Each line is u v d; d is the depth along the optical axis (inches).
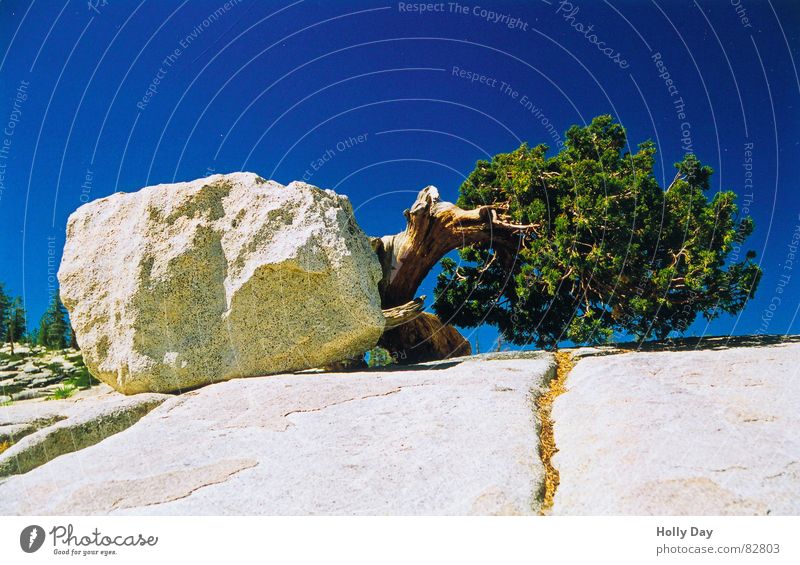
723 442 182.5
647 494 158.2
